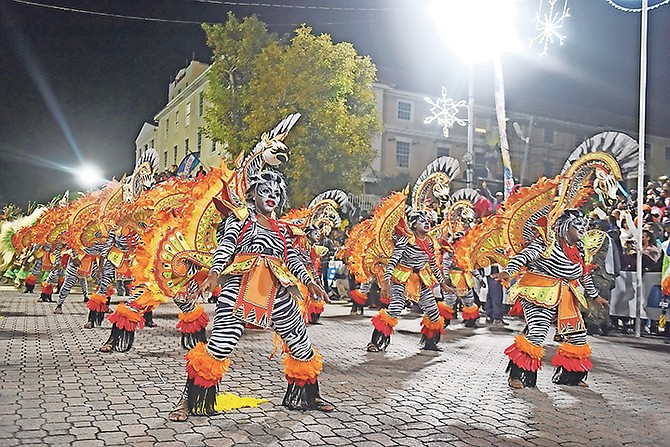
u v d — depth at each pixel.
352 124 25.00
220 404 5.35
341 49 24.44
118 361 7.13
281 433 4.60
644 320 11.90
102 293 9.83
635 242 11.89
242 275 5.02
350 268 10.42
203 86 32.91
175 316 12.22
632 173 6.96
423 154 33.03
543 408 5.73
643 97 11.15
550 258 6.65
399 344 9.45
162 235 6.31
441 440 4.60
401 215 9.29
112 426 4.60
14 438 4.25
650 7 11.43
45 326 9.98
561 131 34.72
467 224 12.83
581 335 6.82
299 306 5.23
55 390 5.63
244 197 5.37
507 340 10.36
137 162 9.16
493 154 30.58
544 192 6.93
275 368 7.14
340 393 5.98
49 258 14.41
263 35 25.08
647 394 6.57
